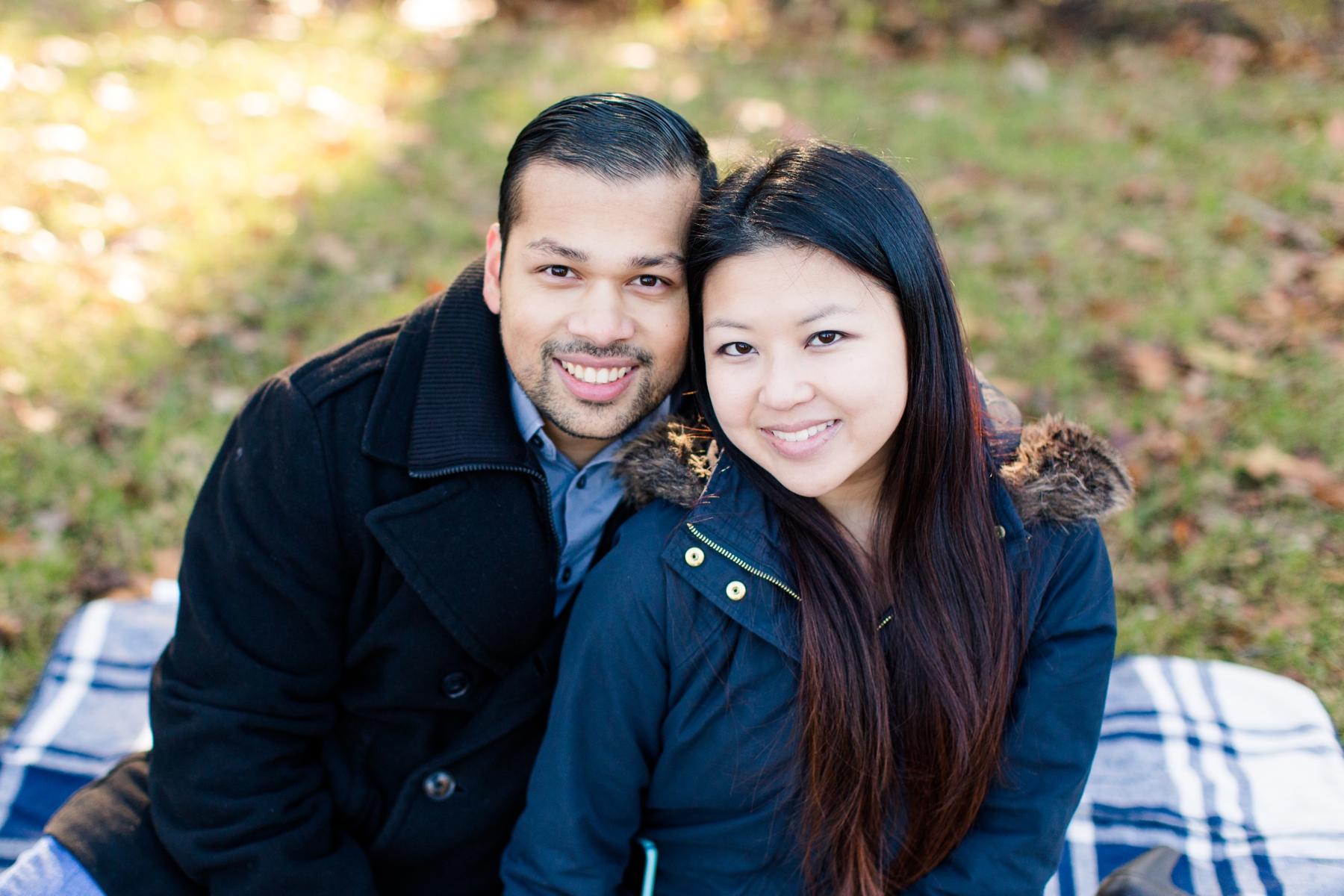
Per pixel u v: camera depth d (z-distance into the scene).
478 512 1.58
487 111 4.96
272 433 1.57
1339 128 4.47
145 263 3.70
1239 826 2.03
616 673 1.50
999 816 1.58
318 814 1.62
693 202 1.45
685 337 1.53
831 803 1.49
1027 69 5.28
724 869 1.60
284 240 3.90
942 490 1.45
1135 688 2.34
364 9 6.37
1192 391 3.19
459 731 1.73
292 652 1.59
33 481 2.86
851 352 1.33
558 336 1.47
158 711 1.61
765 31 5.88
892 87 5.21
